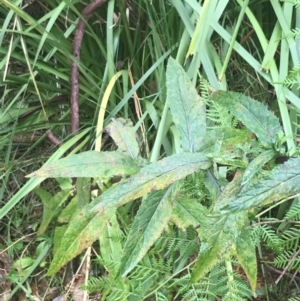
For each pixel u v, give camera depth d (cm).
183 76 59
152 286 65
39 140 88
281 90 69
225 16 82
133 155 64
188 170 52
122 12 84
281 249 58
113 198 51
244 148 55
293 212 56
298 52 71
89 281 63
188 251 63
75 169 56
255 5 84
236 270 65
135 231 52
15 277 80
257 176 51
